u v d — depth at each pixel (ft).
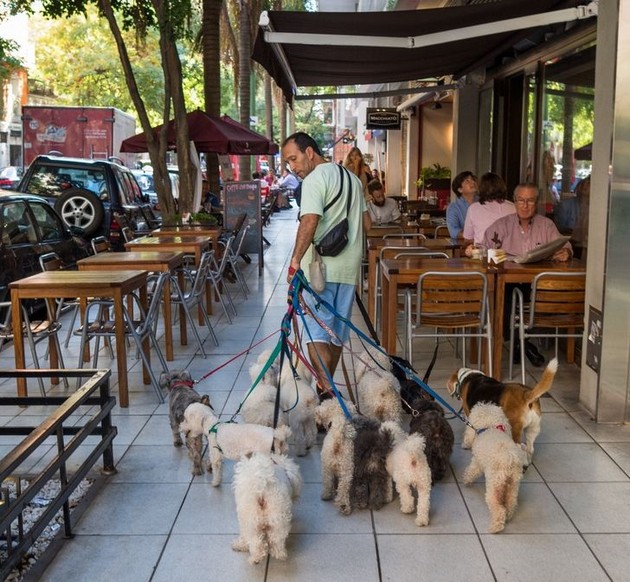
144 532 12.18
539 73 29.84
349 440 12.60
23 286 18.01
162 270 22.09
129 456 15.24
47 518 10.98
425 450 13.46
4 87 119.96
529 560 11.22
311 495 13.35
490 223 23.18
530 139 31.63
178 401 15.19
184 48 107.96
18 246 27.09
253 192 40.78
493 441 12.03
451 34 20.90
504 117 35.06
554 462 14.65
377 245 26.04
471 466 13.14
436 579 10.76
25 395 18.44
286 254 49.60
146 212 46.62
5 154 124.26
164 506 13.07
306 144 16.29
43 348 24.71
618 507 12.85
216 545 11.75
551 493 13.37
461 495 13.32
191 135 37.93
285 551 11.04
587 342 17.20
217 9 45.42
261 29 20.53
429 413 13.69
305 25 21.61
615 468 14.38
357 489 12.66
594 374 16.79
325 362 16.30
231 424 13.37
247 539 10.96
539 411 14.23
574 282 18.20
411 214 42.57
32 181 42.96
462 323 18.72
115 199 42.42
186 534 12.10
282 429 12.73
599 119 16.24
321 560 11.27
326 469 12.87
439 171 57.47
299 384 15.03
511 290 21.83
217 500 13.25
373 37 20.77
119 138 62.08
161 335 25.99
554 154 28.43
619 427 16.43
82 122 59.36
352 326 15.56
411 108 63.21
